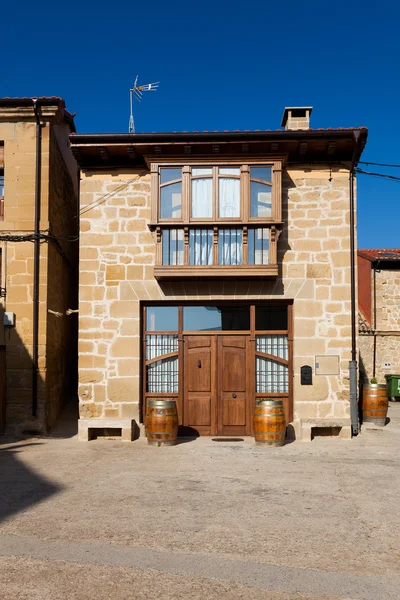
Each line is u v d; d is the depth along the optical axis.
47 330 12.62
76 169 16.45
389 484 8.05
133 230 12.25
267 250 11.84
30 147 12.89
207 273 11.72
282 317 12.29
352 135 11.59
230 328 12.32
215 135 11.65
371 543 5.66
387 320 22.11
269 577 4.81
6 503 7.09
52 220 13.13
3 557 5.25
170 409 11.20
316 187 12.22
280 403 11.13
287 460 9.76
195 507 6.90
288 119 13.66
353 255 12.06
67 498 7.33
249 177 11.92
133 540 5.71
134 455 10.23
